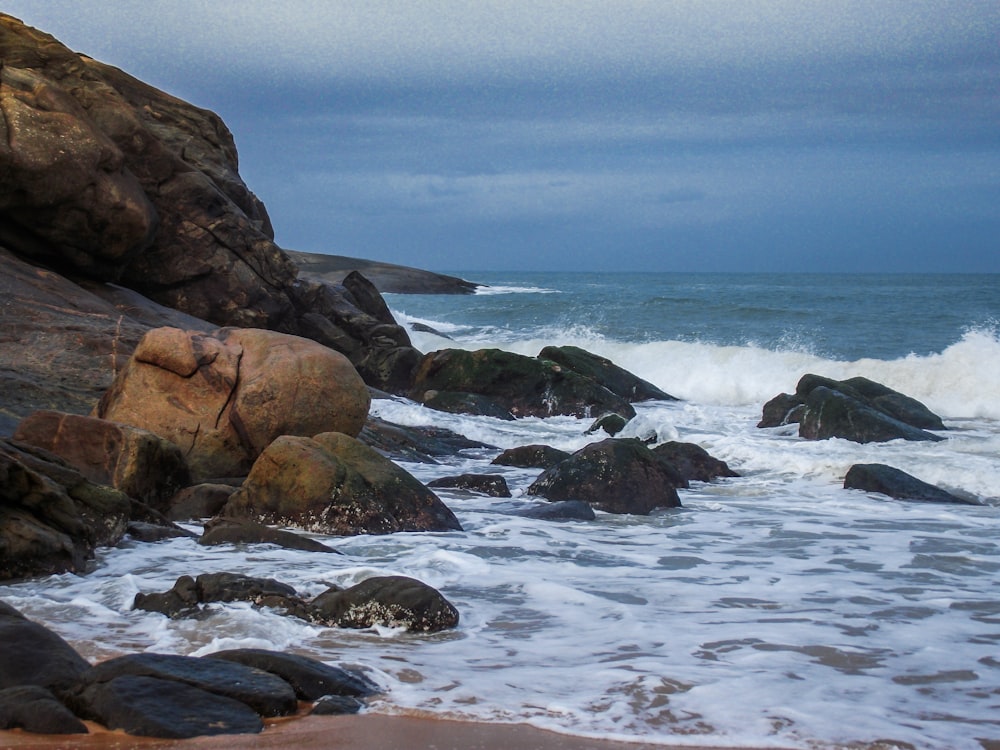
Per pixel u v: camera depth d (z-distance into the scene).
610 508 12.42
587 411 22.36
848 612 7.74
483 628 7.13
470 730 5.03
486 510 12.12
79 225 19.23
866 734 5.17
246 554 9.11
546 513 11.80
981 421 21.89
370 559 9.20
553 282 115.31
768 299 55.00
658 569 9.30
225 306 22.92
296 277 24.66
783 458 15.77
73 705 5.01
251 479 10.89
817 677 6.07
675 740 5.02
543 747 4.84
